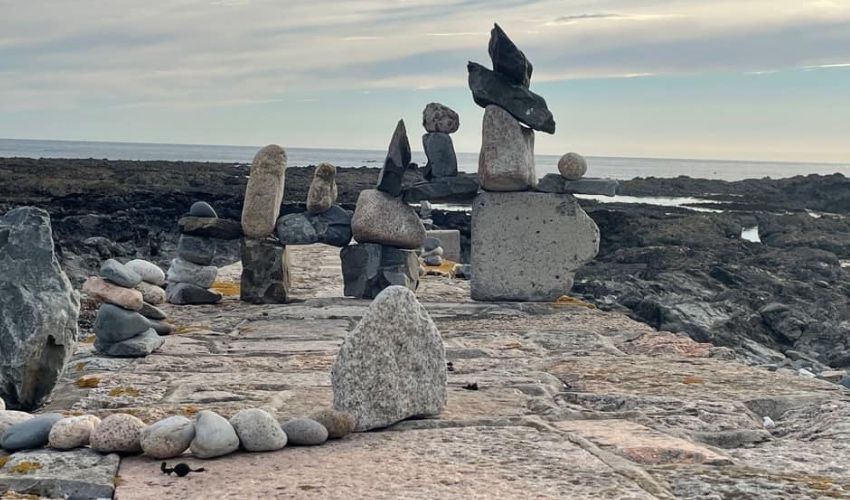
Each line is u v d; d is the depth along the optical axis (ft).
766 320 60.29
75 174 168.86
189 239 40.96
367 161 606.55
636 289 71.05
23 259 23.09
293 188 153.58
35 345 22.18
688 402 22.40
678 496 15.14
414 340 20.21
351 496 14.89
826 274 83.87
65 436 17.57
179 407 21.83
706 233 102.58
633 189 226.99
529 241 41.81
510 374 26.48
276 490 15.26
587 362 28.45
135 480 15.97
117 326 28.76
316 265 58.59
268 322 36.24
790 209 170.30
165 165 227.40
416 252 47.83
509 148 40.86
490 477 15.87
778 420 22.04
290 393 23.72
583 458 17.10
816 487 15.56
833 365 52.24
